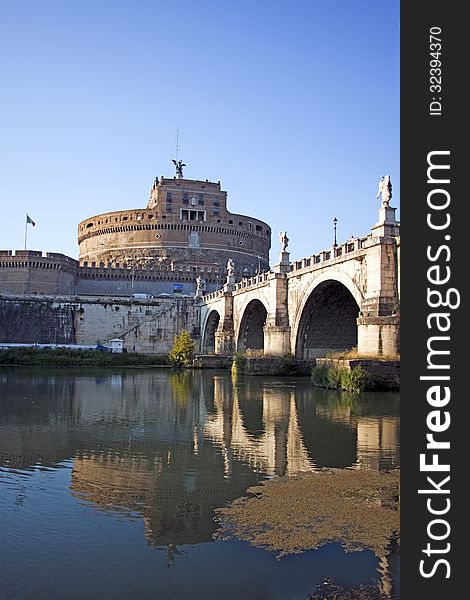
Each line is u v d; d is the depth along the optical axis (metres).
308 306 51.09
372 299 36.41
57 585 9.09
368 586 9.04
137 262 134.75
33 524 11.66
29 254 107.31
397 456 17.91
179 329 103.25
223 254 139.38
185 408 30.23
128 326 100.81
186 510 12.53
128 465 16.84
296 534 11.05
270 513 12.30
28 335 95.12
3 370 66.94
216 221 139.88
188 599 8.60
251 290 68.19
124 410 29.50
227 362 75.19
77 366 78.44
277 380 49.25
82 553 10.23
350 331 54.56
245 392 38.75
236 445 19.80
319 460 17.34
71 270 114.06
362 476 15.35
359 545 10.48
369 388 34.81
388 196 36.06
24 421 25.50
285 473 15.77
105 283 119.81
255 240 148.88
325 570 9.52
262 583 9.14
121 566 9.73
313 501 13.09
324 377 39.69
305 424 24.11
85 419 26.17
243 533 11.16
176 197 138.25
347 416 26.27
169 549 10.38
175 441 20.53
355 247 39.81
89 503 13.10
